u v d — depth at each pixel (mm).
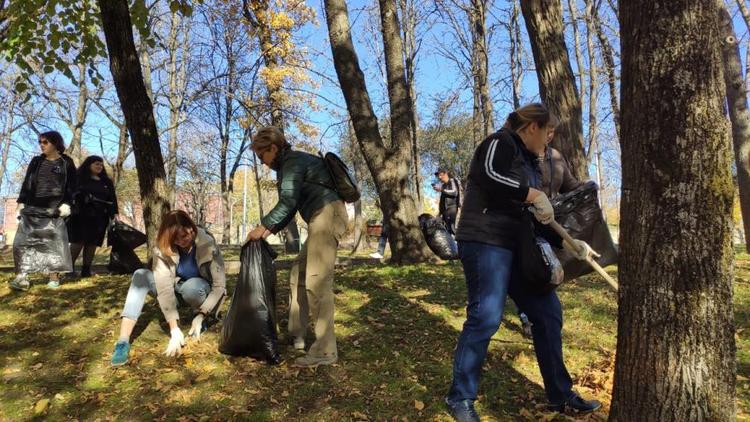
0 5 7773
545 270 2996
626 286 2475
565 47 6270
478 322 3023
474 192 3129
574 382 3676
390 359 4113
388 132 24016
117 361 3918
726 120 2314
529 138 3150
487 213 3057
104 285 6164
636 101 2395
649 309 2375
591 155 16656
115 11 6133
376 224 26672
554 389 3229
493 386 3615
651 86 2332
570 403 3197
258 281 3949
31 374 3814
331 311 3994
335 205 3916
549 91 6219
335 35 8555
